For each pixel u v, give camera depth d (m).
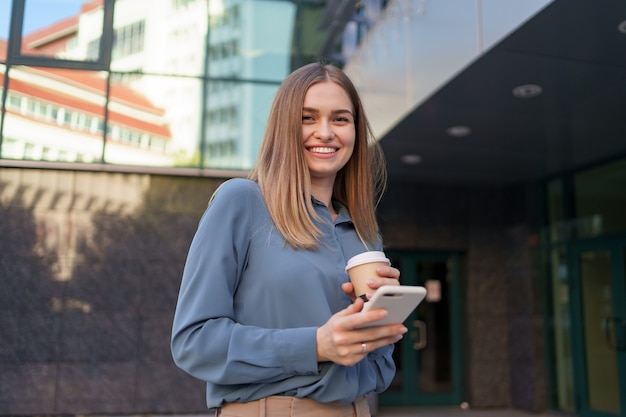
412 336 8.44
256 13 7.34
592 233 7.26
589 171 7.37
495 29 4.22
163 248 6.94
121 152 6.94
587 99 5.20
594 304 7.25
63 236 6.79
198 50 7.21
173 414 6.68
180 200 7.06
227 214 1.14
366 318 0.91
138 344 6.73
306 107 1.26
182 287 1.11
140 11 7.19
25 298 6.61
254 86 7.21
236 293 1.15
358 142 1.41
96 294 6.74
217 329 1.04
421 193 8.49
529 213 8.25
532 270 8.12
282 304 1.12
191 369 1.06
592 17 3.81
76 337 6.64
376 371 1.28
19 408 6.44
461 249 8.48
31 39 6.94
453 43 4.77
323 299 1.13
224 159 7.09
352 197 1.41
